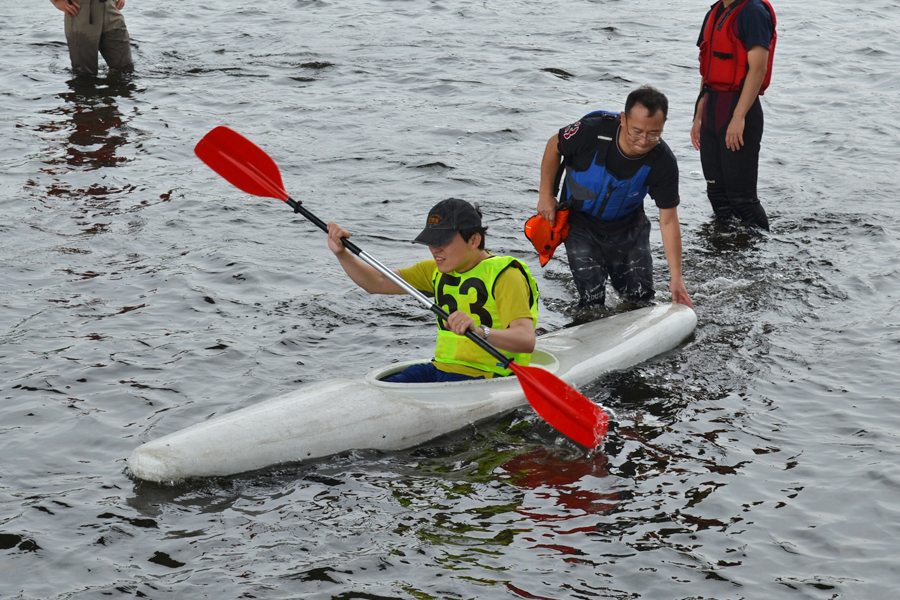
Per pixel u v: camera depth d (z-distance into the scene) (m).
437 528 5.20
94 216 10.77
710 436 6.27
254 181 7.32
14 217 10.60
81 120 14.62
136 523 5.22
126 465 5.84
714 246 10.34
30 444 6.06
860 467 5.77
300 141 13.98
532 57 19.42
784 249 10.15
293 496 5.55
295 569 4.81
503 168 13.02
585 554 4.95
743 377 7.20
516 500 5.51
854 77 18.09
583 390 7.08
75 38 16.88
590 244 8.60
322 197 11.75
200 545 5.02
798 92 17.17
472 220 6.47
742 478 5.70
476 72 18.20
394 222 10.97
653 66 18.84
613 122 8.04
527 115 15.51
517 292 6.47
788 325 8.18
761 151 13.93
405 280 6.92
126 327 7.96
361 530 5.18
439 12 23.94
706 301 8.82
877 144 14.19
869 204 11.55
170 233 10.34
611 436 6.31
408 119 15.22
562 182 9.21
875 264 9.59
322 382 6.62
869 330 7.97
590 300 8.78
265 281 9.09
